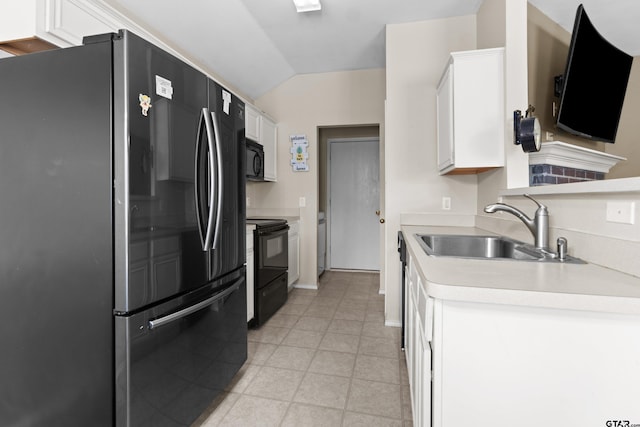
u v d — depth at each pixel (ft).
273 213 12.80
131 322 3.73
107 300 3.71
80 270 3.81
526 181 5.92
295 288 12.77
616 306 2.40
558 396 2.64
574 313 2.59
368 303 10.89
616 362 2.53
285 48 10.18
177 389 4.44
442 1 7.76
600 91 6.15
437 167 8.55
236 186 6.04
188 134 4.62
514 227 5.63
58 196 3.87
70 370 3.87
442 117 7.52
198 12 7.48
